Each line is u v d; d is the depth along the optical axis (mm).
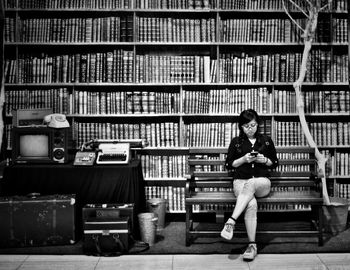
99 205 4086
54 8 4836
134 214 4160
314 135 4945
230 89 5180
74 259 3758
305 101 4914
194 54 5254
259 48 5246
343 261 3646
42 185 4238
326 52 4910
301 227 4648
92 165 4258
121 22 4887
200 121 5293
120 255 3848
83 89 5207
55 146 4344
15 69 4863
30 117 4531
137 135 4918
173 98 4926
